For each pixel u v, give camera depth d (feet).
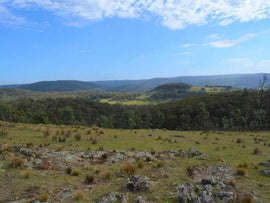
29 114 239.71
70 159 40.27
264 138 94.48
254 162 45.57
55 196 24.59
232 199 24.22
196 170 36.40
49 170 34.04
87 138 66.90
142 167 37.40
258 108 213.87
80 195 24.09
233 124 191.01
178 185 28.04
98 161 40.73
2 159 36.73
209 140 78.84
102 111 380.58
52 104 353.92
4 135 62.95
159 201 23.71
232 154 54.03
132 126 214.48
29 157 38.99
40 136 65.46
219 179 31.91
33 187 26.91
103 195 25.07
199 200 23.30
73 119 215.92
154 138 76.02
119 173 34.12
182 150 52.65
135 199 23.97
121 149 52.85
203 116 196.95
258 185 30.63
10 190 25.80
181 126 208.44
